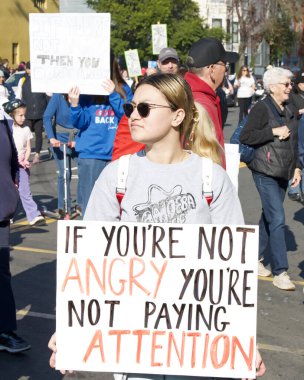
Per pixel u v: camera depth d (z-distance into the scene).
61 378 5.41
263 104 7.23
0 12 45.56
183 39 52.97
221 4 68.06
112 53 7.63
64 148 10.77
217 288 3.11
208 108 5.07
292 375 5.55
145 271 3.12
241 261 3.11
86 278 3.13
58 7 51.72
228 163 5.33
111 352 3.13
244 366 3.11
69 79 7.44
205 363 3.12
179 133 3.35
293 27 63.56
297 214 11.60
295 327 6.59
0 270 5.66
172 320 3.12
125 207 3.27
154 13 50.75
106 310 3.13
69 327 3.13
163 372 3.12
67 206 11.08
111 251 3.13
